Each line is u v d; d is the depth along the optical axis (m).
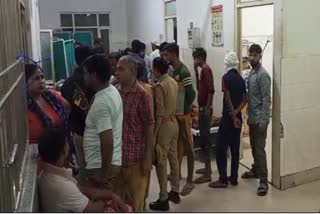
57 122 2.38
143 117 2.59
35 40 5.99
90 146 2.30
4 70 1.34
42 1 11.34
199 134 4.32
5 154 1.28
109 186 2.37
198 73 4.60
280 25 3.65
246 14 6.00
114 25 12.20
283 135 3.82
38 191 1.81
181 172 4.41
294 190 3.85
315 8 3.75
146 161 2.66
